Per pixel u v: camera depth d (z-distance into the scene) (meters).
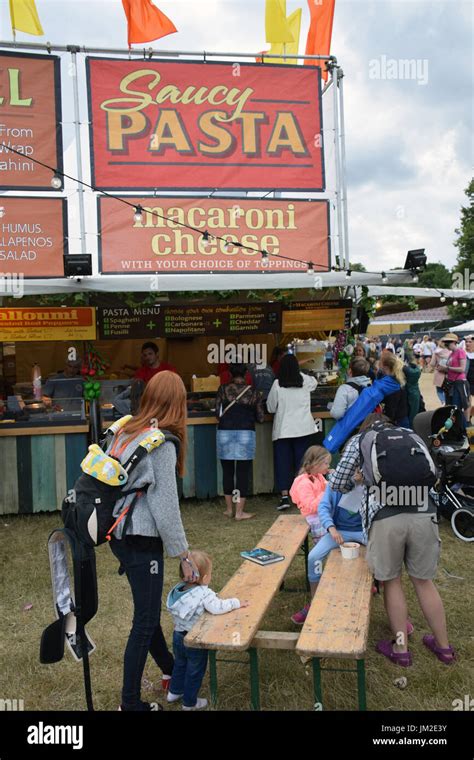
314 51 7.58
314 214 6.99
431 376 21.73
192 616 2.99
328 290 7.43
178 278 6.04
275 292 6.91
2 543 5.70
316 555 3.84
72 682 3.36
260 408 6.28
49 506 6.60
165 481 2.68
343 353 8.08
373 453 3.31
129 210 6.57
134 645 2.79
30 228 6.38
